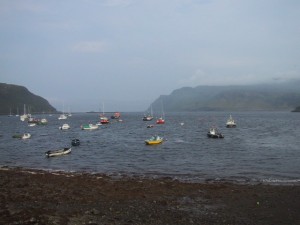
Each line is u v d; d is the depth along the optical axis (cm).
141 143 8919
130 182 3747
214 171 4750
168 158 6141
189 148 7619
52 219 2211
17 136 11188
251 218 2498
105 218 2331
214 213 2614
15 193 3108
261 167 5016
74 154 6894
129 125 17912
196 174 4528
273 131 12700
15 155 6912
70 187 3453
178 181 3906
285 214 2595
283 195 3162
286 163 5350
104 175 4325
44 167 5347
